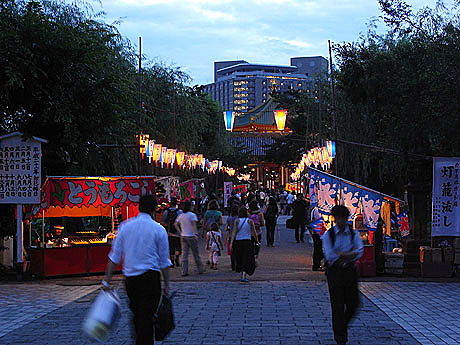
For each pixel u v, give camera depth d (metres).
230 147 52.25
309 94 37.97
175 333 7.53
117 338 7.37
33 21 13.82
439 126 13.62
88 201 13.95
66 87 14.20
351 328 7.81
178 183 26.25
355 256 6.86
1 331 7.80
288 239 24.86
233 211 15.24
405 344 6.93
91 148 16.02
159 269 5.84
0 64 13.00
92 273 14.02
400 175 22.22
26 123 14.45
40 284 12.53
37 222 16.33
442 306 9.47
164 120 30.59
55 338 7.36
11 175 13.35
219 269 15.20
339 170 25.97
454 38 13.98
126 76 19.20
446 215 13.05
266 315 8.71
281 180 81.75
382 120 16.81
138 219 5.93
